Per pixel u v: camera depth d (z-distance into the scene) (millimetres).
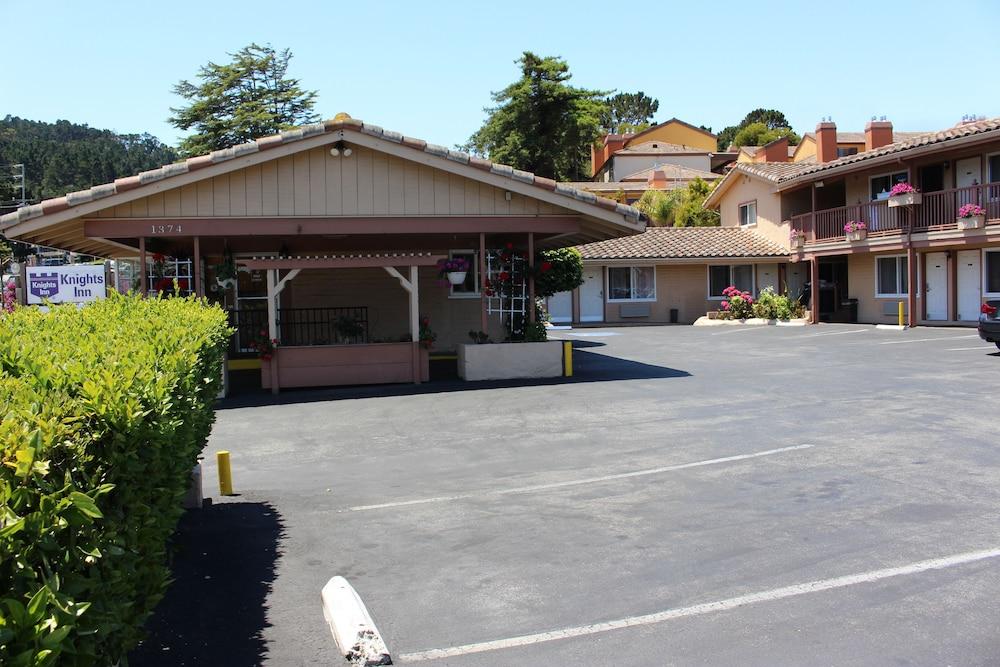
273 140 15008
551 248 23312
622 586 5184
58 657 2391
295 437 11227
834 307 33406
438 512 7098
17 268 27078
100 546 2846
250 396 15281
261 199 15305
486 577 5453
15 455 2398
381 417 12500
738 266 35625
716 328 30453
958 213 25141
